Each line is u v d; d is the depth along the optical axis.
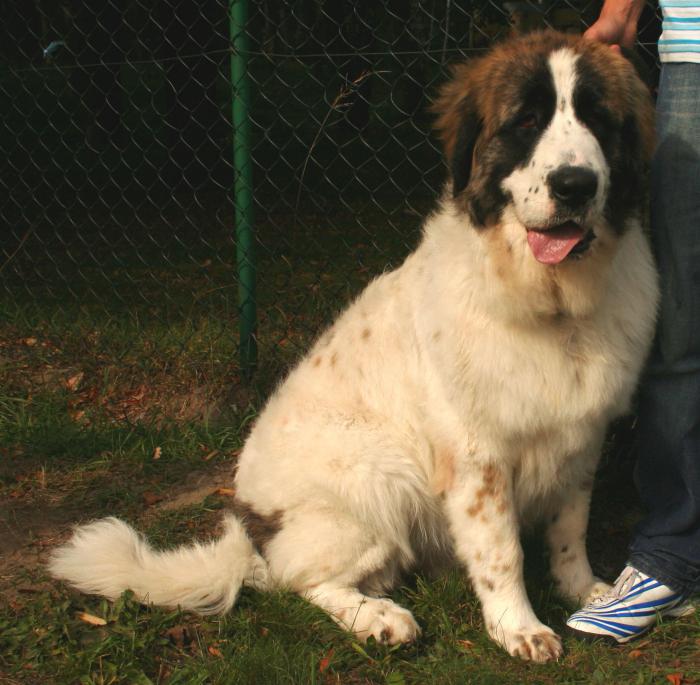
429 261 3.25
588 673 2.90
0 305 7.04
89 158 13.30
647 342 3.05
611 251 2.88
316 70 8.78
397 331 3.30
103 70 12.34
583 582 3.35
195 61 10.80
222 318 6.16
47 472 4.54
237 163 4.82
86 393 5.43
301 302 6.41
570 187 2.61
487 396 2.98
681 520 3.08
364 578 3.30
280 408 3.57
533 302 2.88
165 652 3.07
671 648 3.02
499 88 2.89
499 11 6.22
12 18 8.54
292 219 10.38
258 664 2.88
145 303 7.15
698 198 2.89
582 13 4.33
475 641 3.09
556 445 3.07
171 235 9.98
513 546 3.08
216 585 3.23
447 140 3.14
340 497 3.23
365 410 3.35
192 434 4.80
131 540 3.38
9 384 5.55
